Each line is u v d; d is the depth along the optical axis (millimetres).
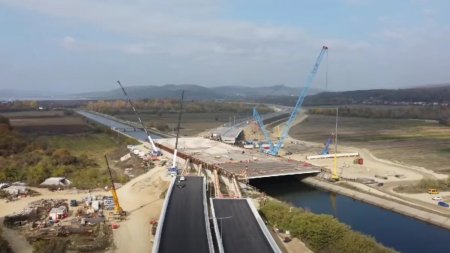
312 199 167000
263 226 105562
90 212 137375
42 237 116375
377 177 196375
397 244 117812
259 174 183125
